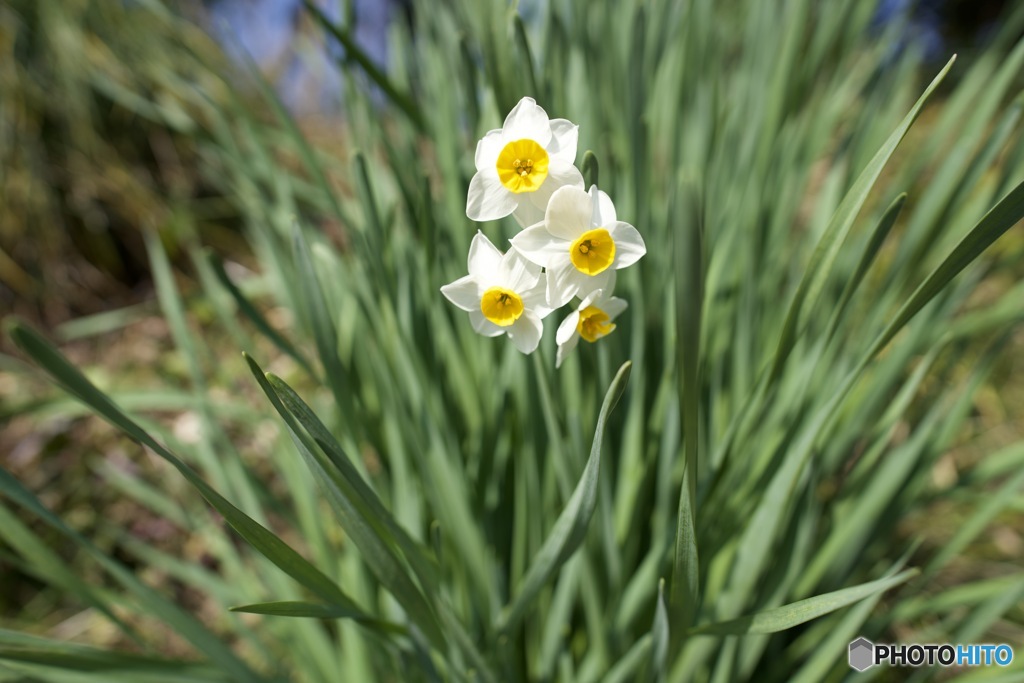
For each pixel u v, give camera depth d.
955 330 0.54
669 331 0.43
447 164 0.47
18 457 0.91
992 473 0.50
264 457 0.87
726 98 0.66
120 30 1.19
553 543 0.35
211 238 1.30
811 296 0.34
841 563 0.48
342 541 0.70
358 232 0.46
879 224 0.32
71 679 0.37
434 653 0.43
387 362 0.45
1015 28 0.49
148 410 0.98
